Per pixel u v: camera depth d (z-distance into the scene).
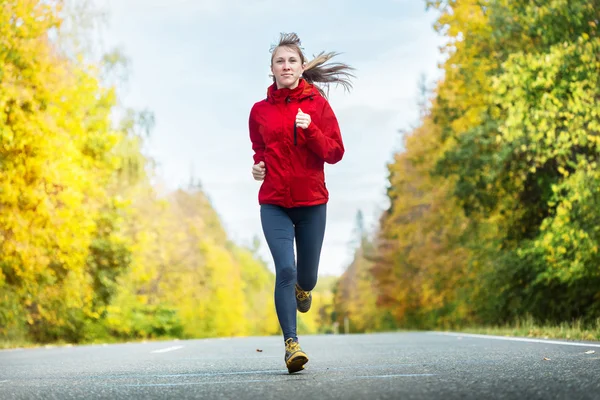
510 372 6.16
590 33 18.56
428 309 46.44
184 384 6.12
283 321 7.11
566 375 5.75
